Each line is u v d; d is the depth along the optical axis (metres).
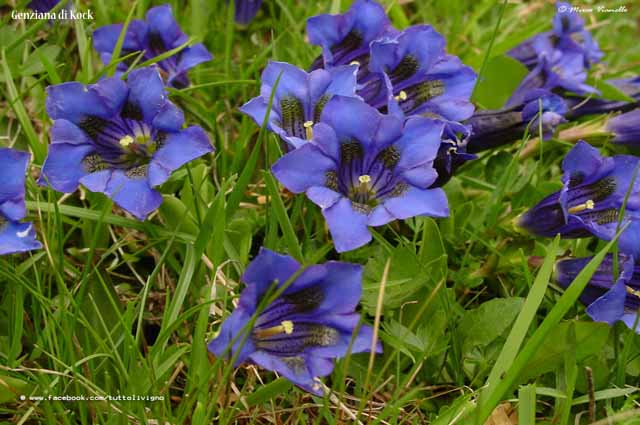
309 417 0.46
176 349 0.45
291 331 0.43
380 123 0.45
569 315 0.49
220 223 0.46
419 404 0.46
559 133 0.55
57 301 0.47
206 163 0.52
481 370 0.46
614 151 0.55
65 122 0.45
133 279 0.49
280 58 0.58
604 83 0.56
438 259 0.46
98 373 0.45
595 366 0.46
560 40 0.57
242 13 0.58
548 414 0.47
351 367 0.46
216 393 0.42
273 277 0.42
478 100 0.57
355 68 0.47
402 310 0.47
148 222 0.48
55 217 0.47
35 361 0.46
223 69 0.58
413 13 0.64
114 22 0.57
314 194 0.44
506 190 0.52
